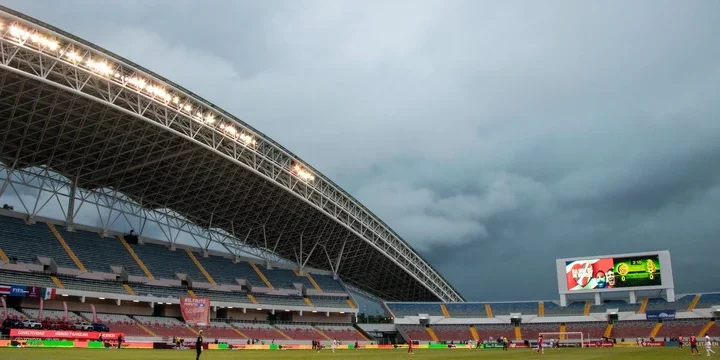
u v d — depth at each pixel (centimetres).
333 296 12706
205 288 10625
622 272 12425
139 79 7550
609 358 5841
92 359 4441
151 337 8619
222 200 10731
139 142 8500
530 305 13538
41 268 8550
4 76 6738
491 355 7006
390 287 14788
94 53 7038
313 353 7581
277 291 11781
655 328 11925
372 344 11744
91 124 7931
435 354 7431
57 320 7575
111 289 8994
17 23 6372
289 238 12469
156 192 10200
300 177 10269
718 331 11306
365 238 12006
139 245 10669
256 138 9319
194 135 8344
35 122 7738
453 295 15112
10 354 4803
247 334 10250
